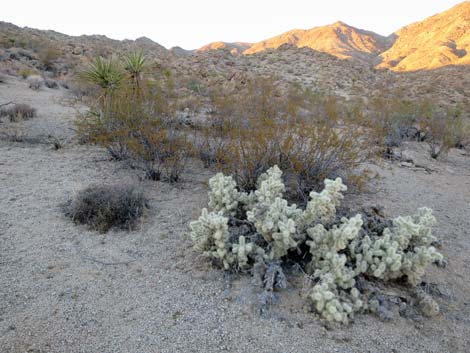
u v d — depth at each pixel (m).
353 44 147.75
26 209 4.78
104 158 7.12
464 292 3.70
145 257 3.96
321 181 5.46
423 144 11.22
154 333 2.92
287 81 27.33
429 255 3.41
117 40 50.69
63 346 2.75
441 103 22.55
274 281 3.47
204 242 3.72
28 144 7.86
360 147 6.05
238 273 3.69
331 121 6.33
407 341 3.00
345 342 2.94
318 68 39.03
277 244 3.61
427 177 7.79
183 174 6.49
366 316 3.25
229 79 24.70
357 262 3.48
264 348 2.84
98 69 8.59
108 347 2.77
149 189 5.78
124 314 3.11
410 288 3.63
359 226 3.40
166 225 4.67
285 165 5.62
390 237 3.80
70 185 5.68
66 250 3.97
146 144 6.34
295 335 2.97
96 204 4.69
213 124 7.10
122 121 6.63
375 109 10.95
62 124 9.52
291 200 5.51
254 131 5.65
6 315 3.00
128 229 4.50
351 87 29.78
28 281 3.42
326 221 3.88
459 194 6.77
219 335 2.94
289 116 6.27
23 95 13.62
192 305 3.25
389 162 8.62
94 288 3.40
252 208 4.21
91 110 7.88
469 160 9.90
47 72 22.80
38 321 2.96
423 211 4.09
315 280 3.50
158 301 3.28
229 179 4.63
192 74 24.81
